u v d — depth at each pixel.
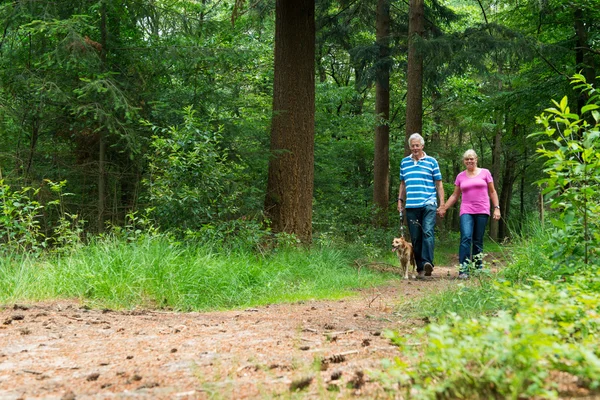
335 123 18.77
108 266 5.74
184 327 4.08
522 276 5.14
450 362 1.97
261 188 10.95
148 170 10.71
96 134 11.30
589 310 2.63
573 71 14.89
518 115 15.86
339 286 7.34
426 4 18.66
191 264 6.29
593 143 4.08
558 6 14.75
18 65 10.54
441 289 6.12
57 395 2.29
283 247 8.82
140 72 11.39
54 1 10.40
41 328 3.99
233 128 10.59
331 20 19.70
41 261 6.46
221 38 12.41
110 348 3.29
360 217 17.27
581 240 4.19
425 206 8.83
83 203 11.93
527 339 1.89
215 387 2.28
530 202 37.84
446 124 27.83
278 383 2.36
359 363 2.64
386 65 18.91
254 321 4.44
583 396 1.76
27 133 11.35
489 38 14.53
